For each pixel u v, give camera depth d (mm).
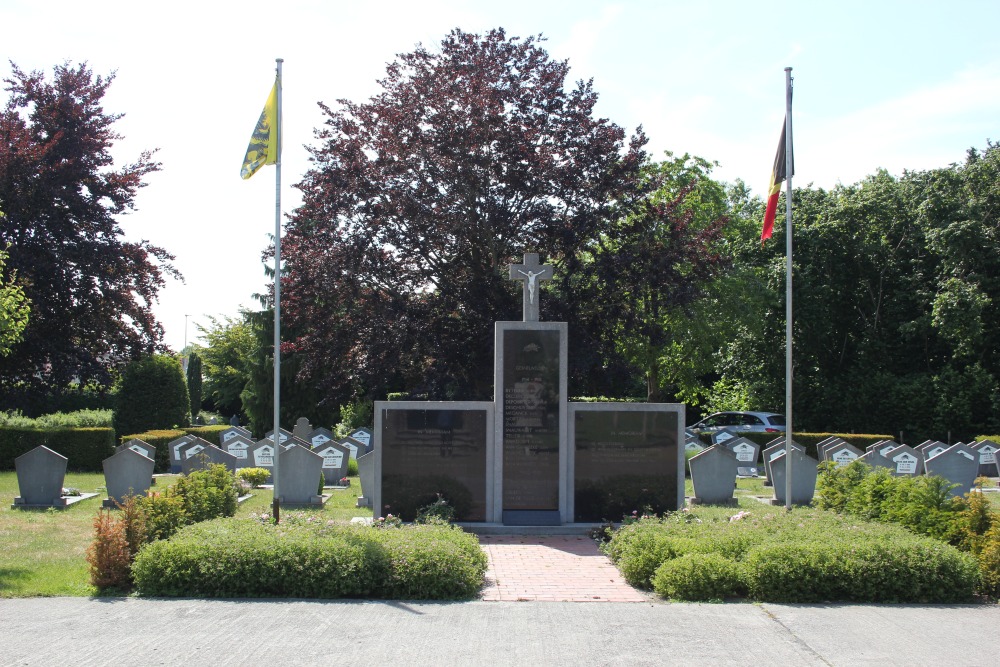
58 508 16125
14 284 23312
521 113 24000
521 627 8117
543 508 14352
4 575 10125
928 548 9609
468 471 14414
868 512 12586
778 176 14742
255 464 20969
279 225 13359
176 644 7465
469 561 9812
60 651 7246
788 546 9586
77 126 26078
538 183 23047
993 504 17625
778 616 8586
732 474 18047
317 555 9445
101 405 38156
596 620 8383
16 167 24172
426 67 24484
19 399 25703
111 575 9391
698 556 9578
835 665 7074
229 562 9305
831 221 35219
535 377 14461
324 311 24547
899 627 8227
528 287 14758
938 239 33375
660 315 28125
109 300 26203
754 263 35469
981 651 7480
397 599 9219
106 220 26156
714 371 40875
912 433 33375
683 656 7266
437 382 23312
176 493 12258
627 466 14562
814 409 35344
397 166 23172
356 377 23219
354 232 23750
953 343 34500
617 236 24562
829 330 35969
